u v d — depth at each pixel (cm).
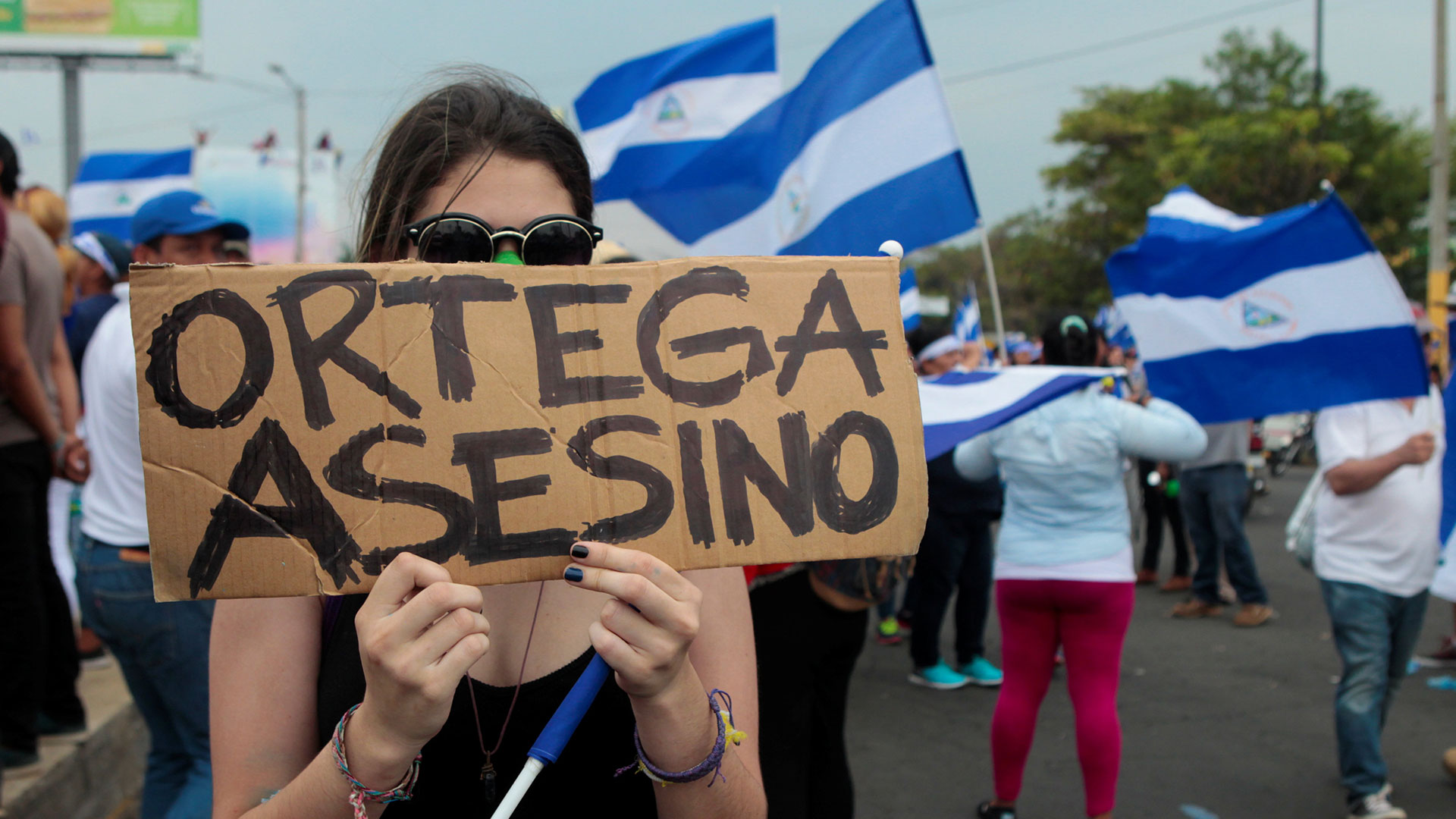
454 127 132
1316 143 2769
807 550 115
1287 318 388
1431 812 377
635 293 117
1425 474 370
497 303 114
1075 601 352
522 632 119
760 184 445
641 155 484
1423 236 2892
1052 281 3750
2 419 311
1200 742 452
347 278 112
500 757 117
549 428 113
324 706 117
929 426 346
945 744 462
